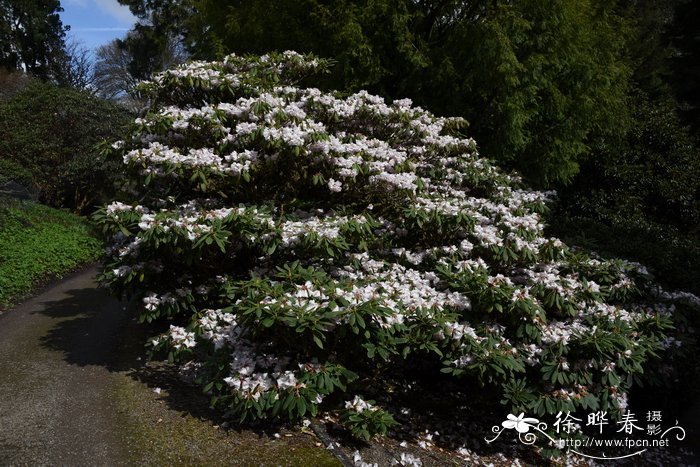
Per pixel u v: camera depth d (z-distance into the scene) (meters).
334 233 3.29
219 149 3.86
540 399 3.23
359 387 3.48
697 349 4.23
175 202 4.10
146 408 3.31
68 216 9.33
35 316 5.27
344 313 2.79
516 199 4.60
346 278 3.55
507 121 6.69
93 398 3.42
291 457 2.87
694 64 10.52
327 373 2.90
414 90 6.87
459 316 3.33
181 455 2.82
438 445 3.54
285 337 3.04
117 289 3.87
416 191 4.19
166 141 4.13
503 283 3.26
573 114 7.47
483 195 4.98
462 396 4.02
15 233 7.41
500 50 6.31
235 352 3.10
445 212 3.83
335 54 6.49
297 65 4.84
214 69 4.58
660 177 9.90
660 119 10.38
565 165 7.78
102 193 10.34
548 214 5.26
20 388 3.54
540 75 6.87
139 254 3.70
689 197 9.64
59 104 10.59
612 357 3.31
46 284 6.54
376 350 2.87
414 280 3.57
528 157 7.53
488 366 3.04
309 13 6.66
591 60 7.47
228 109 3.99
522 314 3.27
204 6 7.64
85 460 2.75
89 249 8.05
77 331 4.80
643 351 3.33
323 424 3.28
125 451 2.84
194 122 3.93
